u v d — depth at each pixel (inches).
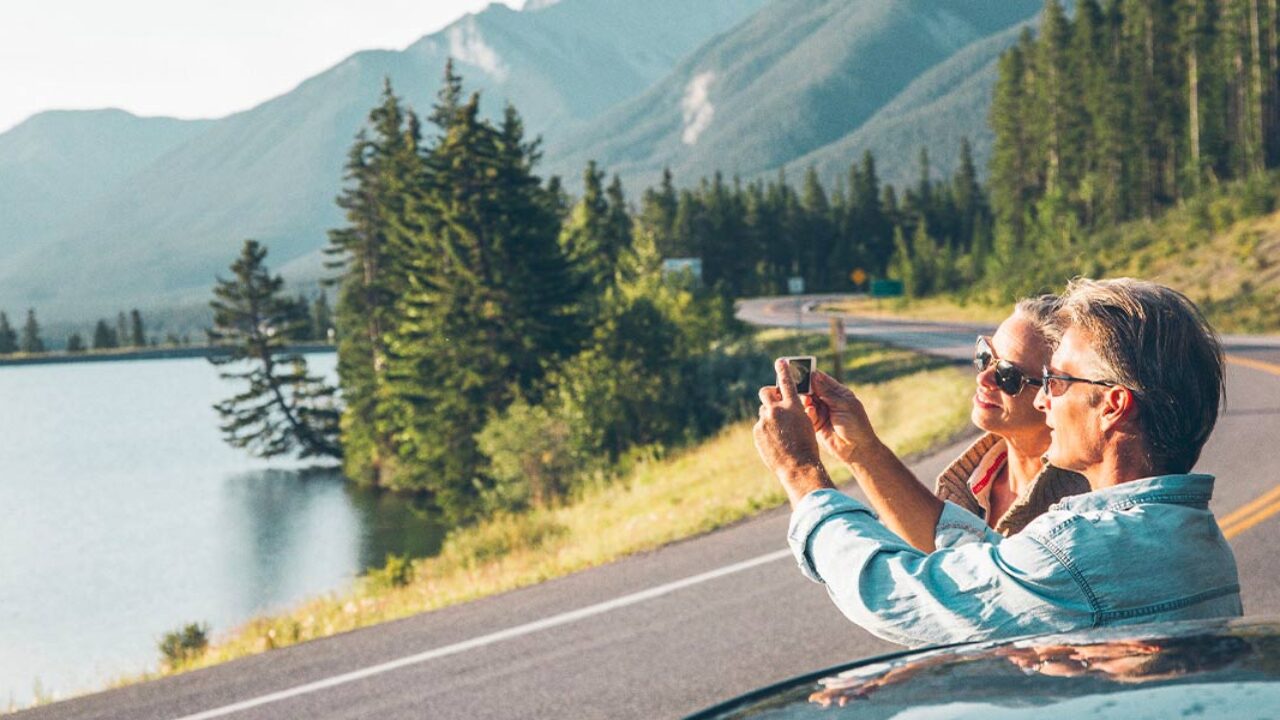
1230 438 636.7
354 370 2581.2
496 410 1728.6
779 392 76.7
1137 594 62.2
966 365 1393.9
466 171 1765.5
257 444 3238.2
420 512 1977.1
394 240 2288.4
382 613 468.4
